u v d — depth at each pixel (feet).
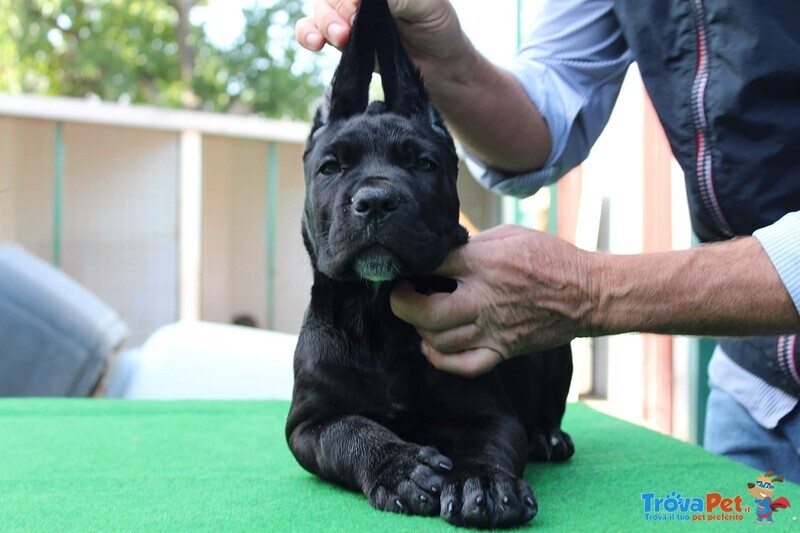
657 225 6.63
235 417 4.07
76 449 3.42
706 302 2.68
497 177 3.78
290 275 10.39
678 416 6.32
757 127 3.08
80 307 5.67
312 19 3.13
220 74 21.12
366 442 2.71
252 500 2.71
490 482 2.51
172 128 9.82
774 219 3.10
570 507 2.67
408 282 2.87
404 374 2.92
